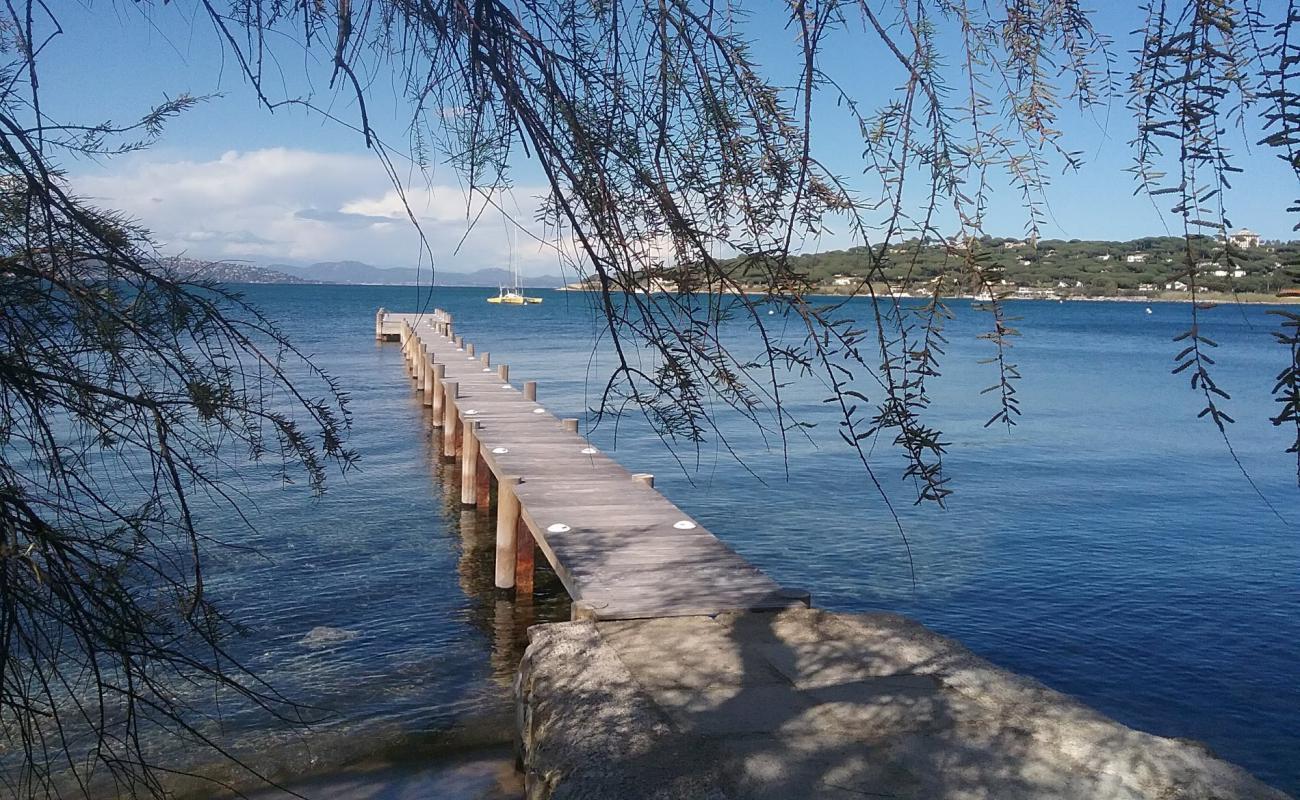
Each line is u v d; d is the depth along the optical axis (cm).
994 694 476
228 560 1047
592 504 948
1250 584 1055
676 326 168
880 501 1436
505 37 177
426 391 2489
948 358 3953
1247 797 373
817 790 382
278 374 227
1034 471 1702
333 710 692
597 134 175
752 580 677
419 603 968
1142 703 764
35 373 192
